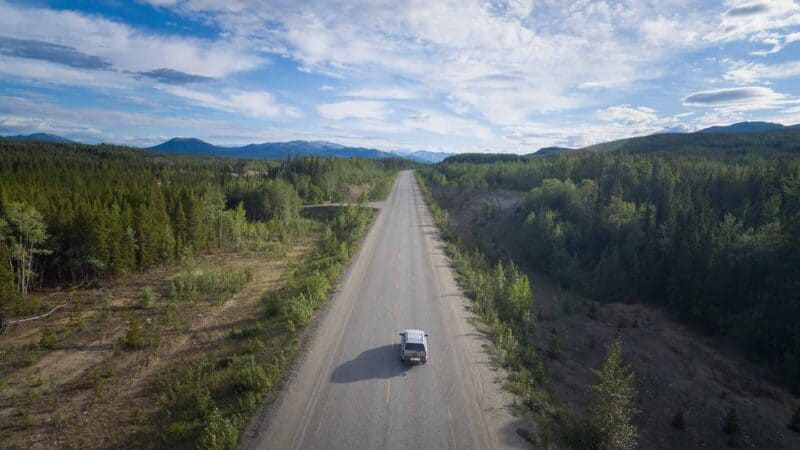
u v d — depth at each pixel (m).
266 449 19.62
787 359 39.16
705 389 36.72
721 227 57.91
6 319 37.72
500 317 41.41
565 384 33.22
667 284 55.34
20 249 42.16
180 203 63.59
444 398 24.34
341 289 44.00
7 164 99.31
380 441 20.42
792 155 138.25
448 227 85.94
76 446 21.14
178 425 21.33
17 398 25.45
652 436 30.11
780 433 31.05
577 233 74.06
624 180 97.38
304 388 24.91
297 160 151.62
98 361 30.22
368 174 170.88
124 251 51.19
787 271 44.72
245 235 75.88
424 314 37.62
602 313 53.69
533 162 163.00
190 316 38.66
